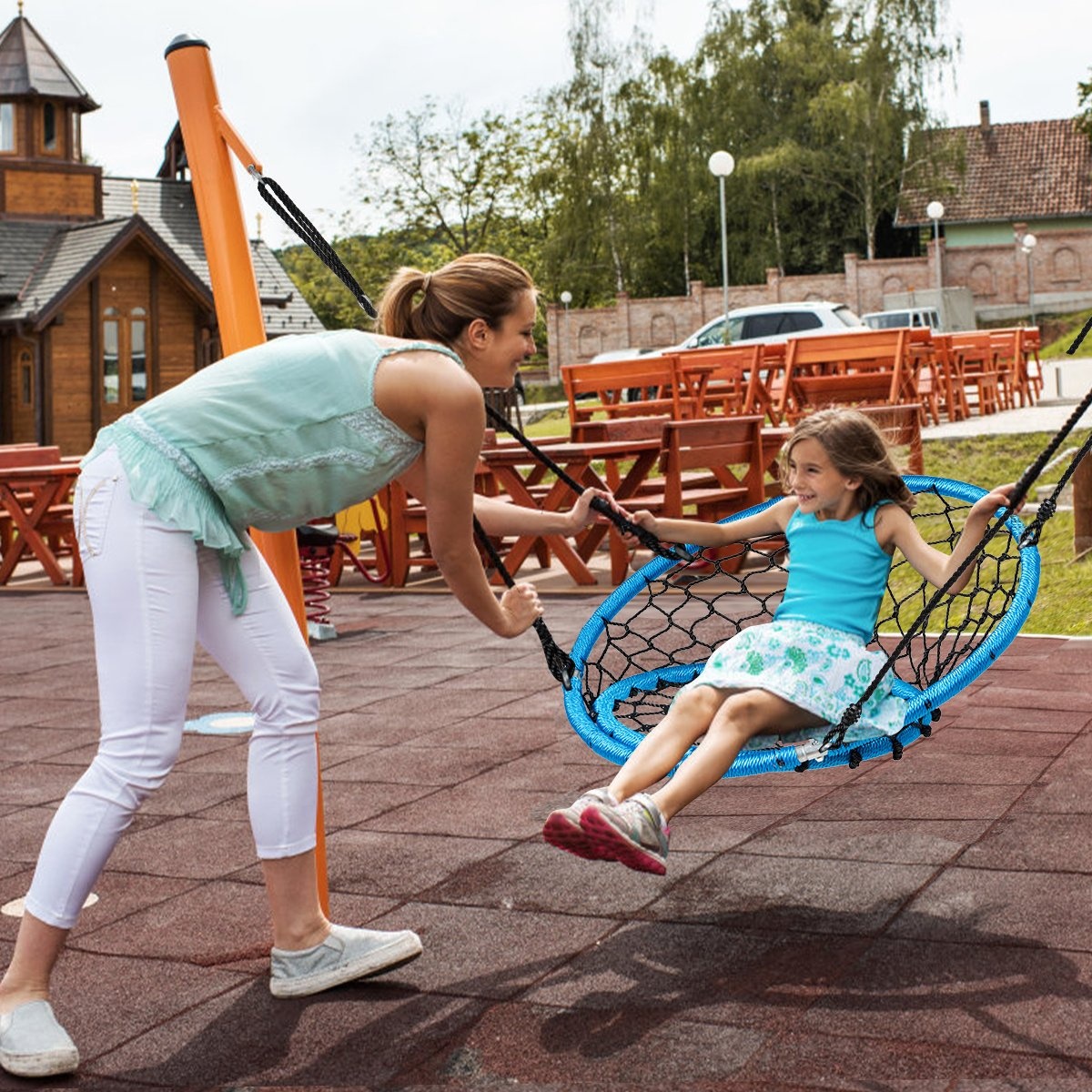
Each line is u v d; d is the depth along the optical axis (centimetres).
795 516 375
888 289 4947
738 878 374
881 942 321
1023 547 364
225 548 294
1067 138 6300
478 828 437
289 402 292
